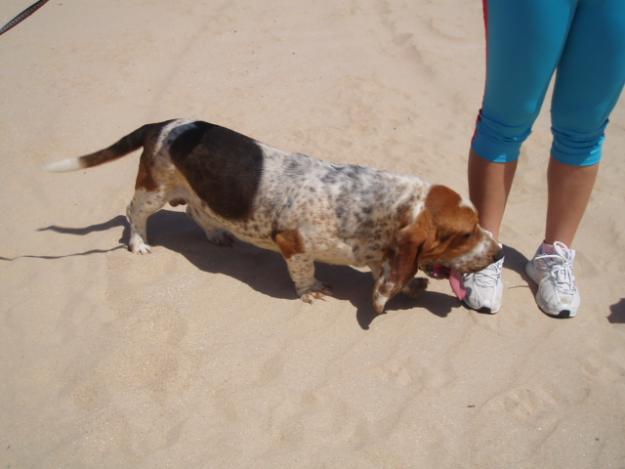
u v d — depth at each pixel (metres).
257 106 2.99
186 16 3.83
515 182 2.58
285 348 1.84
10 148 2.66
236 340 1.86
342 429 1.65
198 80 3.18
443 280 2.10
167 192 2.06
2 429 1.65
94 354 1.80
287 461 1.58
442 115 2.99
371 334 1.89
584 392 1.76
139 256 2.13
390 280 1.80
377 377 1.78
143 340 1.84
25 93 3.02
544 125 2.92
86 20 3.75
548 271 2.00
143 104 2.98
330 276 2.10
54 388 1.74
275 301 1.99
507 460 1.60
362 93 3.11
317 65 3.35
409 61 3.44
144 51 3.41
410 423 1.67
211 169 1.94
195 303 1.96
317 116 2.93
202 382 1.75
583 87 1.76
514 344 1.88
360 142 2.75
